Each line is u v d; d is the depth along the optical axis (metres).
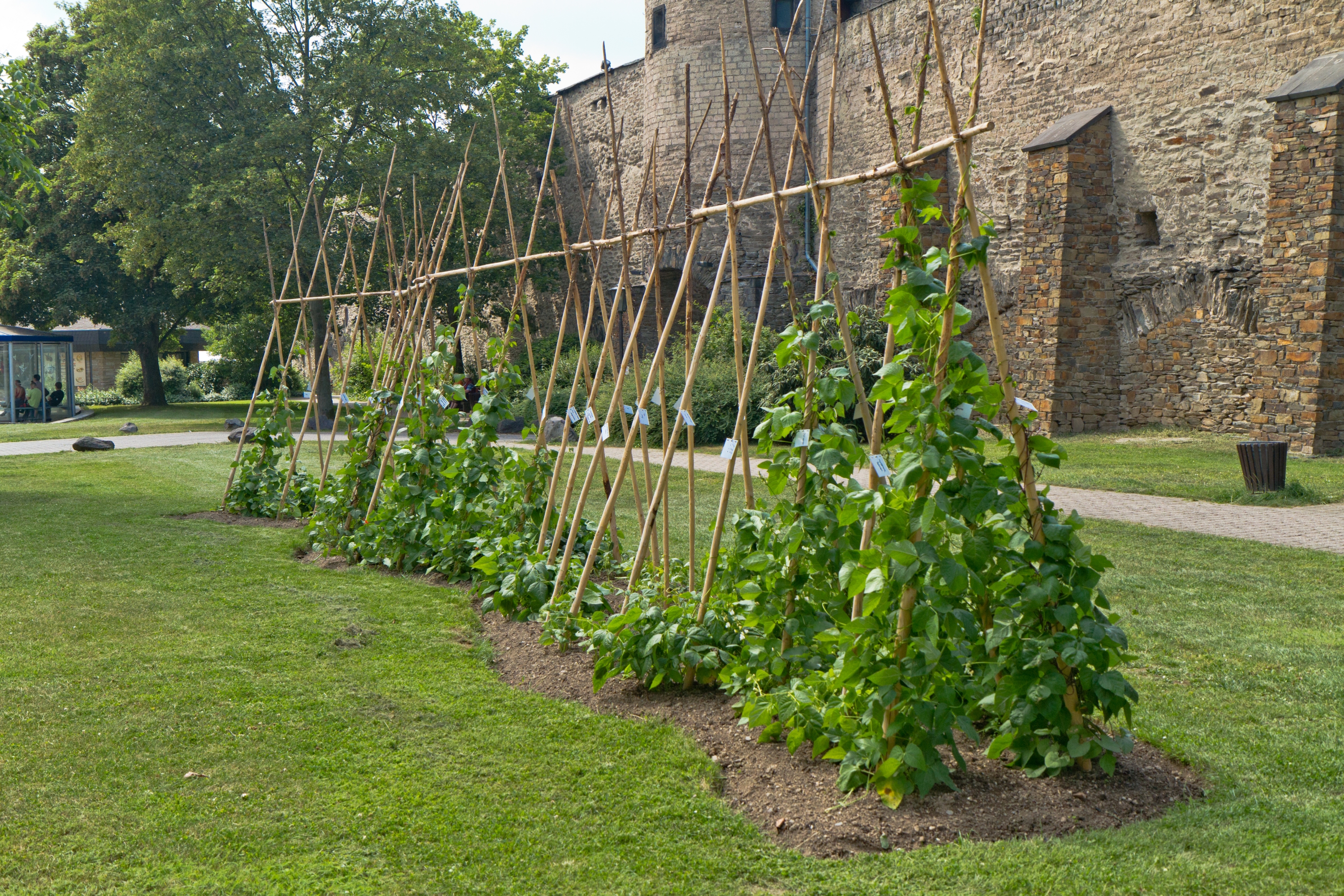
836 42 3.90
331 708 4.12
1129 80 17.16
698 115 24.62
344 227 24.20
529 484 6.59
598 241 5.68
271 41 24.02
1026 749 3.39
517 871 2.83
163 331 34.38
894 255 3.32
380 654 4.90
